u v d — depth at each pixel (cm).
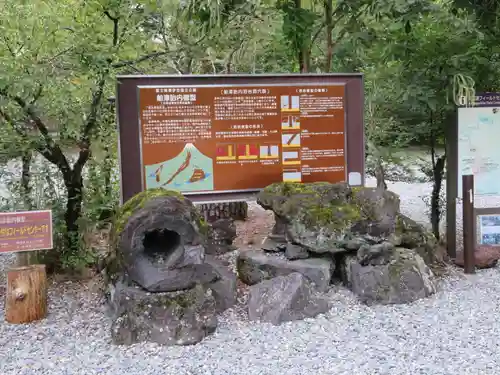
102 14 489
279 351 335
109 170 514
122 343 348
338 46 623
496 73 527
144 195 389
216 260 458
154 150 463
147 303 354
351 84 496
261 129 482
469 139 507
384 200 439
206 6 538
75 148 504
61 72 435
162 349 340
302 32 580
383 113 588
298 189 451
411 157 617
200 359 326
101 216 530
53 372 315
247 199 483
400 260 429
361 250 421
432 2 521
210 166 474
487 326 368
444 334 355
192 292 366
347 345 341
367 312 393
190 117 467
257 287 402
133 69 574
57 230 479
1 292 464
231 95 474
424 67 523
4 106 433
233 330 368
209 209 609
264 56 807
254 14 562
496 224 513
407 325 370
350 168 501
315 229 430
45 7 476
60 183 504
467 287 447
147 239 399
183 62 658
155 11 552
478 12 521
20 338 365
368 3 550
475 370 306
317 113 491
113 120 515
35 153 487
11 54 440
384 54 541
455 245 524
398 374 303
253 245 622
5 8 451
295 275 403
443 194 623
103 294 432
